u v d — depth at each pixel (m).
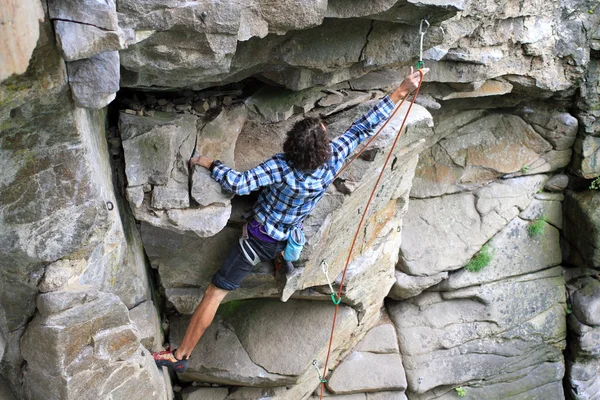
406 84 4.30
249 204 4.89
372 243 6.22
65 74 3.04
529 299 8.30
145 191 4.39
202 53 3.73
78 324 3.90
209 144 4.69
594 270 8.54
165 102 4.81
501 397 8.34
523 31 6.61
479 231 8.02
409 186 6.38
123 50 3.63
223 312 6.36
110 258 4.32
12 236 3.49
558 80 7.13
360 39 4.68
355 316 6.65
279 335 6.25
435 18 4.57
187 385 6.71
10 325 3.91
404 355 7.89
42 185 3.43
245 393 6.59
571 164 8.16
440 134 7.75
